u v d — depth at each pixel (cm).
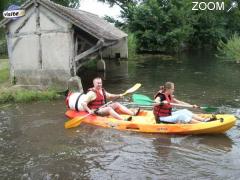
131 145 863
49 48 1435
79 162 777
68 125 991
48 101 1311
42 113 1158
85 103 1026
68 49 1409
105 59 2662
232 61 2530
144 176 702
